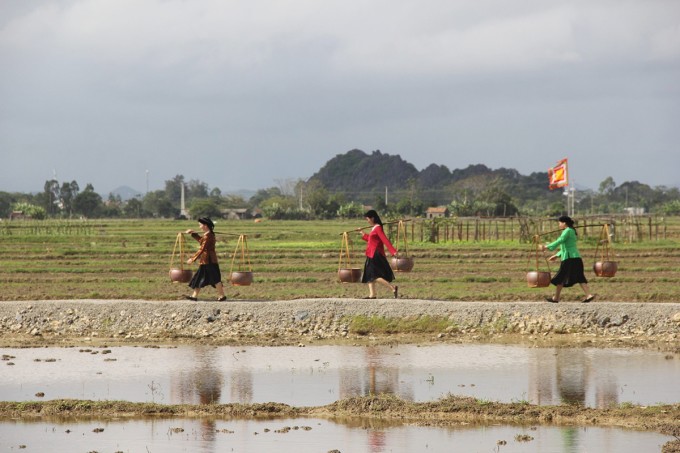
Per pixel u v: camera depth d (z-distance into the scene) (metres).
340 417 28.31
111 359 37.97
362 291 54.91
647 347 39.72
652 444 24.84
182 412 28.89
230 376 34.50
